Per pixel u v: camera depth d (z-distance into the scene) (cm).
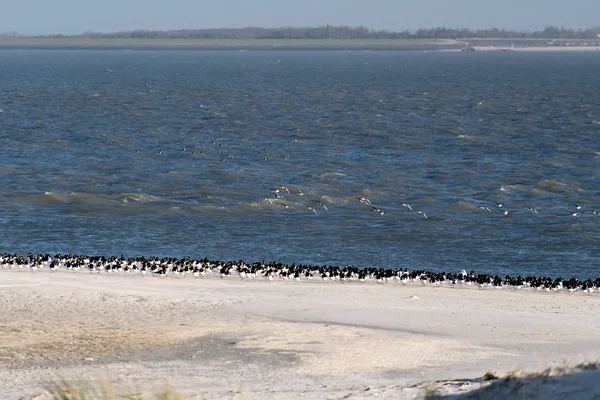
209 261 5059
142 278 4625
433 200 7762
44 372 2842
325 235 6303
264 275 4766
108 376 2762
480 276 4669
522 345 3241
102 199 7500
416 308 3941
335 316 3756
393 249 5894
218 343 3284
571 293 4453
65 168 9325
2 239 6062
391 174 9156
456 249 5894
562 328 3547
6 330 3456
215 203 7512
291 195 7906
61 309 3847
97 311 3819
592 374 1364
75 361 3009
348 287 4472
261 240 6141
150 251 5800
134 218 6862
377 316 3762
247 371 2845
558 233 6362
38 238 6122
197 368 2898
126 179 8706
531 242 6106
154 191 8100
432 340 3319
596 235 6300
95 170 9269
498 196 7969
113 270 4803
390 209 7344
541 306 4041
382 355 3080
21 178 8581
